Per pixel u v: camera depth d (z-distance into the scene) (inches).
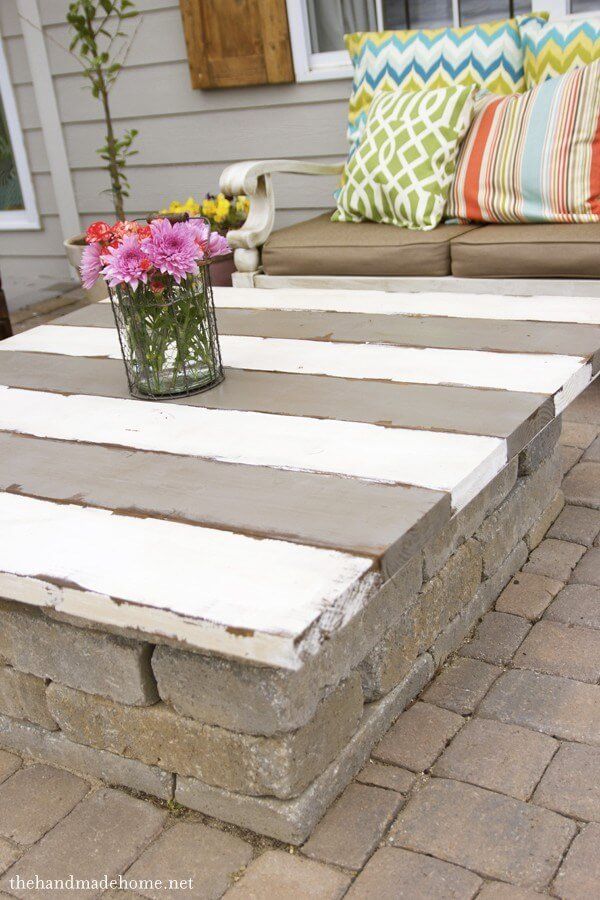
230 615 41.2
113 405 68.4
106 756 56.1
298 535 47.1
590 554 76.4
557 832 49.5
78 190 189.2
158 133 174.6
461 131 116.0
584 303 81.5
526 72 121.6
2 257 208.4
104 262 64.2
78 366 78.6
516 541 73.9
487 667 63.9
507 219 112.3
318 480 52.8
